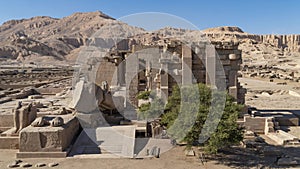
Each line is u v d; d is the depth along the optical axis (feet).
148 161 40.01
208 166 38.34
